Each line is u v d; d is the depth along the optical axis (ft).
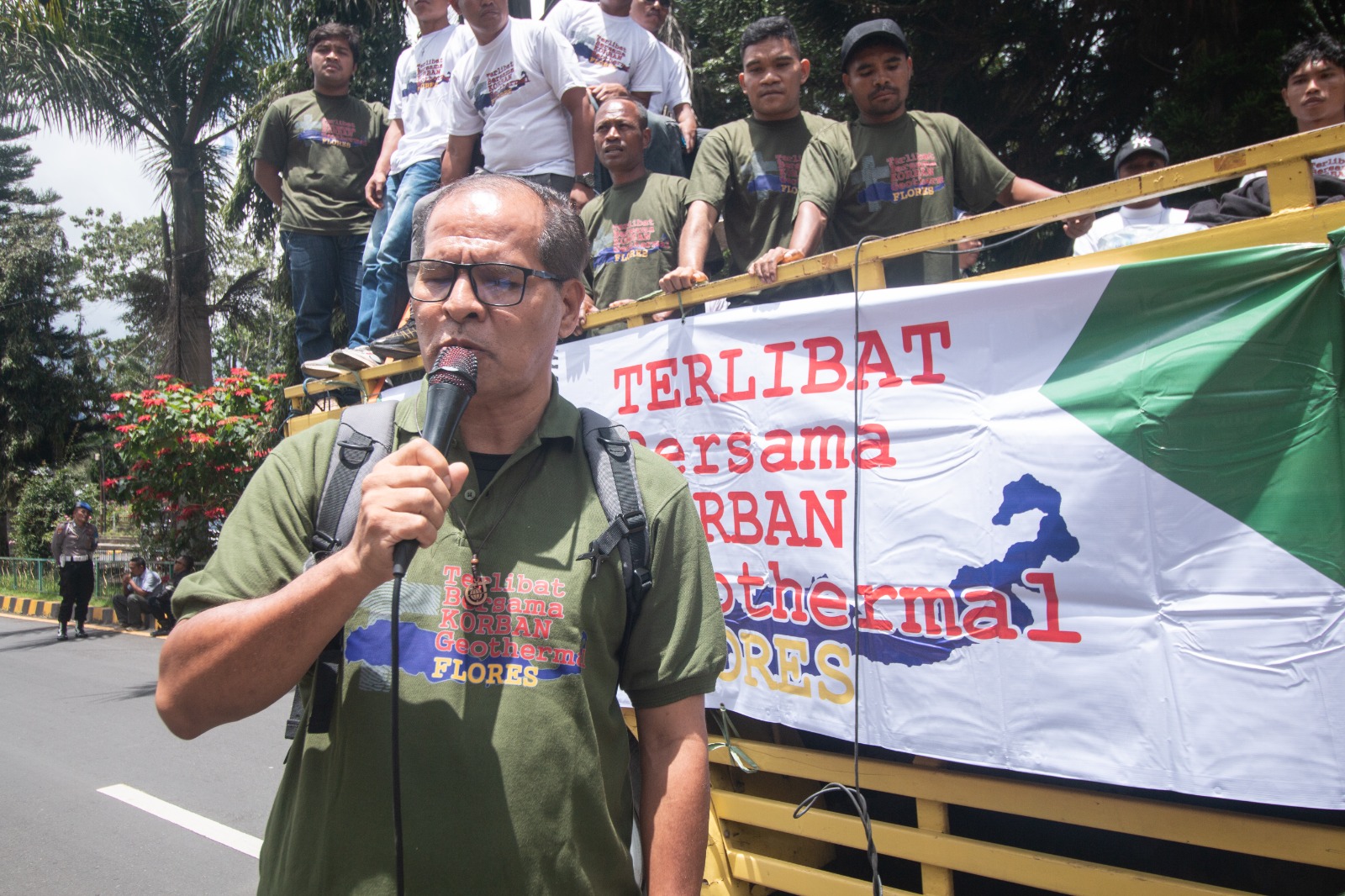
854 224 11.27
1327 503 5.24
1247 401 5.51
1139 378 5.86
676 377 8.38
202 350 51.65
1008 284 6.47
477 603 4.21
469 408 4.64
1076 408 6.08
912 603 6.66
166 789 17.26
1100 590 5.87
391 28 34.88
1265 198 9.09
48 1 34.63
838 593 7.11
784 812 7.50
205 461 32.73
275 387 34.65
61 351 77.36
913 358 6.88
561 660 4.18
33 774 18.35
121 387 85.76
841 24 26.94
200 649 3.79
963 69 26.23
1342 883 5.68
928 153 10.94
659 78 16.58
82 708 24.31
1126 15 24.17
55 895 12.98
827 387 7.33
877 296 7.11
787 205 12.25
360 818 3.95
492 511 4.42
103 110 43.83
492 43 14.53
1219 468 5.56
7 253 75.00
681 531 4.66
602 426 4.83
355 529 4.11
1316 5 23.47
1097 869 5.86
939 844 6.55
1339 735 5.11
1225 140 20.25
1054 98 26.78
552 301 4.70
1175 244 5.96
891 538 6.81
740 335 7.93
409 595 4.23
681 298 8.71
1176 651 5.58
